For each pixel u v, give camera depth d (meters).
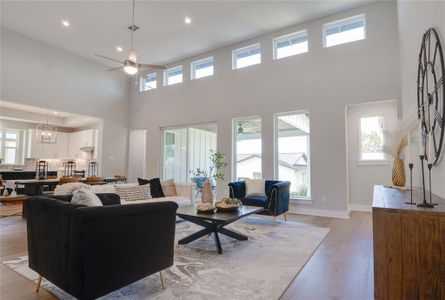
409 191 2.47
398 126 2.87
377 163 5.59
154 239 2.06
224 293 2.07
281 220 4.79
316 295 2.07
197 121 7.16
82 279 1.62
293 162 5.73
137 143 8.85
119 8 5.15
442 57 1.83
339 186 5.07
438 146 2.01
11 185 6.25
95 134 8.97
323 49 5.39
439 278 1.36
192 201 4.89
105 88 8.12
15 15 5.45
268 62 6.06
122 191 4.35
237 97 6.46
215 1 4.91
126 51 7.12
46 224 1.94
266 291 2.11
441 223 1.38
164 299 1.96
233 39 6.41
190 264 2.67
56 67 6.92
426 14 2.34
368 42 4.96
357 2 4.96
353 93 5.04
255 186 4.97
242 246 3.27
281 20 5.56
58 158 9.88
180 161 7.63
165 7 5.09
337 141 5.14
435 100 2.02
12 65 6.11
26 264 2.64
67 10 5.24
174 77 8.00
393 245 1.47
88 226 1.64
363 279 2.35
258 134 6.22
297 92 5.63
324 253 3.02
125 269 1.85
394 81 4.68
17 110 8.45
